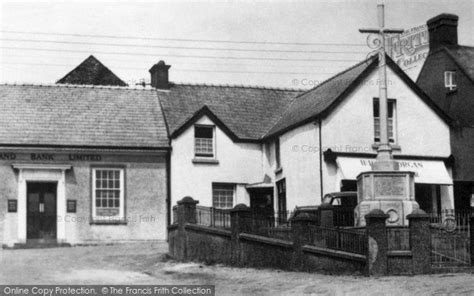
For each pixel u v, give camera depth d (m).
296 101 40.25
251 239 25.28
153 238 35.69
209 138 37.44
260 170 37.81
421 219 21.92
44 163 35.09
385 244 21.80
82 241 34.91
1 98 37.22
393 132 34.91
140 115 38.00
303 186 34.03
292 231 24.06
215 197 37.09
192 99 39.94
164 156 36.56
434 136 35.41
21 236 34.28
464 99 40.03
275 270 24.08
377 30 26.64
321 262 22.98
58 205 34.91
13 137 35.12
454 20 42.81
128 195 35.81
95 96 38.69
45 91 38.25
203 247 27.30
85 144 35.56
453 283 19.48
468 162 36.00
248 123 38.94
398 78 35.19
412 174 25.97
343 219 27.14
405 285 19.59
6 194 34.53
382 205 25.55
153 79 41.06
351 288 19.73
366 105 34.28
